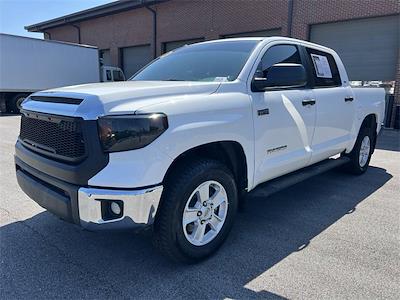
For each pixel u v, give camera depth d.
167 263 3.07
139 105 2.63
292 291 2.69
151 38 22.00
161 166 2.62
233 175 3.39
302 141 4.17
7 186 5.17
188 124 2.79
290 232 3.73
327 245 3.44
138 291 2.67
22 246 3.33
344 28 14.11
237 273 2.93
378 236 3.65
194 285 2.76
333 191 5.18
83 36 27.62
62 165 2.69
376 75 13.52
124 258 3.14
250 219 4.07
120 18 24.06
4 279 2.80
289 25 15.38
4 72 17.91
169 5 20.53
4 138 9.81
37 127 3.03
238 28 17.42
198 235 3.05
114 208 2.59
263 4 16.34
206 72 3.66
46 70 19.39
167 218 2.78
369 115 6.01
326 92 4.62
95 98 2.59
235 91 3.30
